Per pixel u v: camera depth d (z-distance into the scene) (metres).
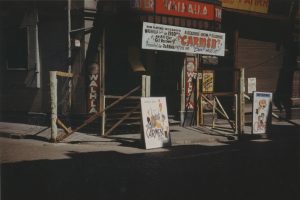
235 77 16.53
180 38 13.27
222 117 16.53
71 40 13.66
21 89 15.65
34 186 6.51
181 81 14.87
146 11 12.67
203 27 14.05
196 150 10.48
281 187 6.52
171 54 15.12
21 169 7.76
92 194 6.08
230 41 16.67
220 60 16.48
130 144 11.21
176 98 15.16
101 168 7.98
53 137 11.39
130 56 14.23
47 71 14.67
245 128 15.28
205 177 7.24
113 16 13.09
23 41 15.47
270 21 17.75
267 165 8.38
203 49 13.92
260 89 17.70
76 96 13.61
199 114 15.09
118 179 7.05
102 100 13.11
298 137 13.33
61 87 14.09
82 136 12.33
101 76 13.26
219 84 16.61
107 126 12.82
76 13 13.38
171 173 7.57
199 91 15.32
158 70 15.39
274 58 18.03
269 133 13.44
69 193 6.13
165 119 11.21
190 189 6.38
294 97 18.55
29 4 14.99
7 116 16.12
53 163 8.40
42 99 14.90
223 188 6.44
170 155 9.65
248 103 17.36
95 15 13.28
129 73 14.68
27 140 11.81
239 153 9.98
